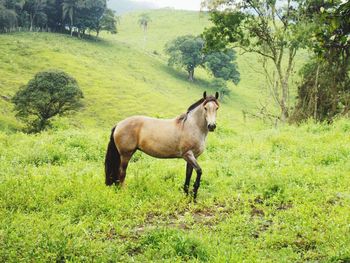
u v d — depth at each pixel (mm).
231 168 13242
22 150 15172
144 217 8828
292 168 12641
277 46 32688
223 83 116562
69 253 6730
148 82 114812
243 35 33812
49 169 12586
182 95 112438
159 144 10258
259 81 135250
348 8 6484
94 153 15438
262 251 7105
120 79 106375
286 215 8852
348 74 28688
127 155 10555
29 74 93500
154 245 7176
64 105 73312
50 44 118875
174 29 194625
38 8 139125
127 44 151000
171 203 9797
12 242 6953
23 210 8906
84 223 8219
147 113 89312
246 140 19359
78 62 108438
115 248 7000
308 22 29281
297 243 7535
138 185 10797
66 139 17109
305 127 21719
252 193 10617
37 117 72688
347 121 21266
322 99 29094
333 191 10492
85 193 9633
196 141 10195
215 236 7691
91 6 138750
